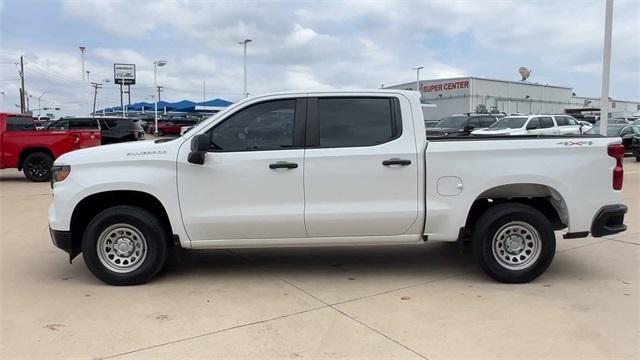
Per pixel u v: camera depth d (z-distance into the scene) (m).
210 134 5.63
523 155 5.62
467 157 5.60
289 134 5.64
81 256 6.93
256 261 6.67
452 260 6.68
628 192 12.55
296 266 6.45
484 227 5.68
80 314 4.89
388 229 5.67
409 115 5.69
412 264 6.51
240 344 4.25
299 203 5.59
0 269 6.35
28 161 15.59
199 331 4.50
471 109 67.94
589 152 5.66
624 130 22.84
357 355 4.05
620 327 4.55
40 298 5.33
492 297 5.31
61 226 5.62
